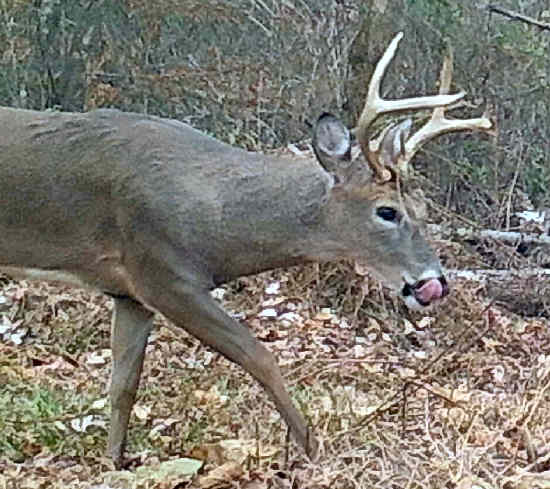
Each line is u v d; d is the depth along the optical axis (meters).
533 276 5.65
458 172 6.66
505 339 5.24
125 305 4.17
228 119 6.60
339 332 5.24
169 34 7.33
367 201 4.05
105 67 7.34
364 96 6.54
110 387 4.17
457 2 7.16
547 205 6.85
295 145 5.88
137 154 4.03
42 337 5.14
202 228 4.00
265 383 4.02
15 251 4.11
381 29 6.59
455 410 4.31
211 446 4.11
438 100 3.94
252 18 6.83
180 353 4.90
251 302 5.41
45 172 4.05
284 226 4.05
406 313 5.37
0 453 4.15
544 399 4.37
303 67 6.70
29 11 7.20
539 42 7.29
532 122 7.22
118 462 4.14
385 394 4.58
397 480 3.88
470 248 5.96
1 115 4.12
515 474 3.94
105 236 4.05
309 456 3.99
